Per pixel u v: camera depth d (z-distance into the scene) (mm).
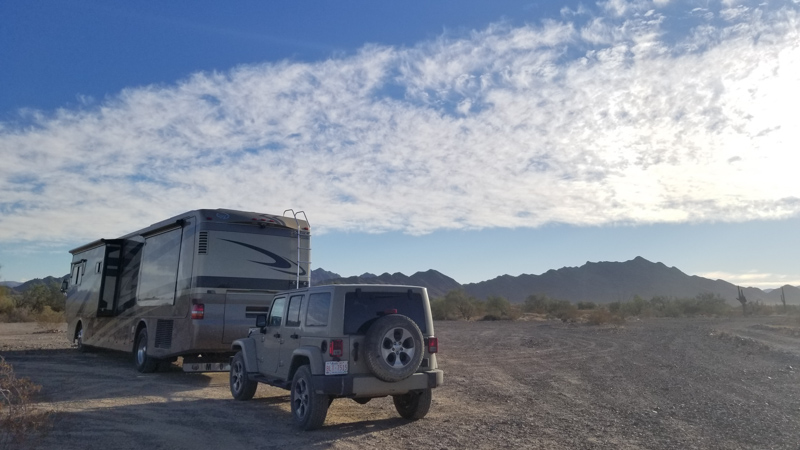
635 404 11211
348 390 8570
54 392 12133
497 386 13633
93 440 8078
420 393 9570
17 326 37562
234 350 12164
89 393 12133
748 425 9242
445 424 9453
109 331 18047
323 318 9047
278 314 10656
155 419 9570
